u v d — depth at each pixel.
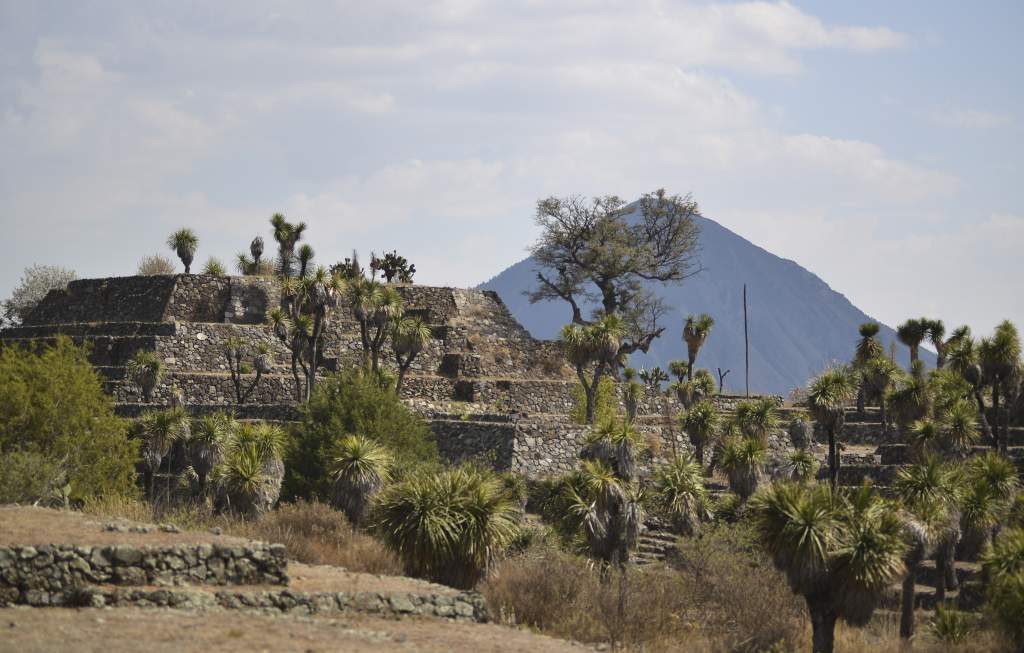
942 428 119.12
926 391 135.38
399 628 50.84
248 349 169.00
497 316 195.25
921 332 163.50
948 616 85.88
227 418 127.88
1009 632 80.19
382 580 60.31
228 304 180.00
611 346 148.00
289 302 174.88
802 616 81.06
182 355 166.62
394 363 178.00
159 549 51.28
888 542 70.94
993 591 84.69
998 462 103.38
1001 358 128.38
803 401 183.88
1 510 59.91
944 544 95.12
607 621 70.81
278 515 84.75
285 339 158.38
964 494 96.56
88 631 42.72
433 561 69.38
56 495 79.94
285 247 193.00
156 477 123.31
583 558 87.38
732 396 183.50
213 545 53.00
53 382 102.44
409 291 193.25
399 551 70.31
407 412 124.88
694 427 135.00
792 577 71.38
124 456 103.94
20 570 48.00
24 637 41.00
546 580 72.50
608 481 85.25
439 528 69.00
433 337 184.38
